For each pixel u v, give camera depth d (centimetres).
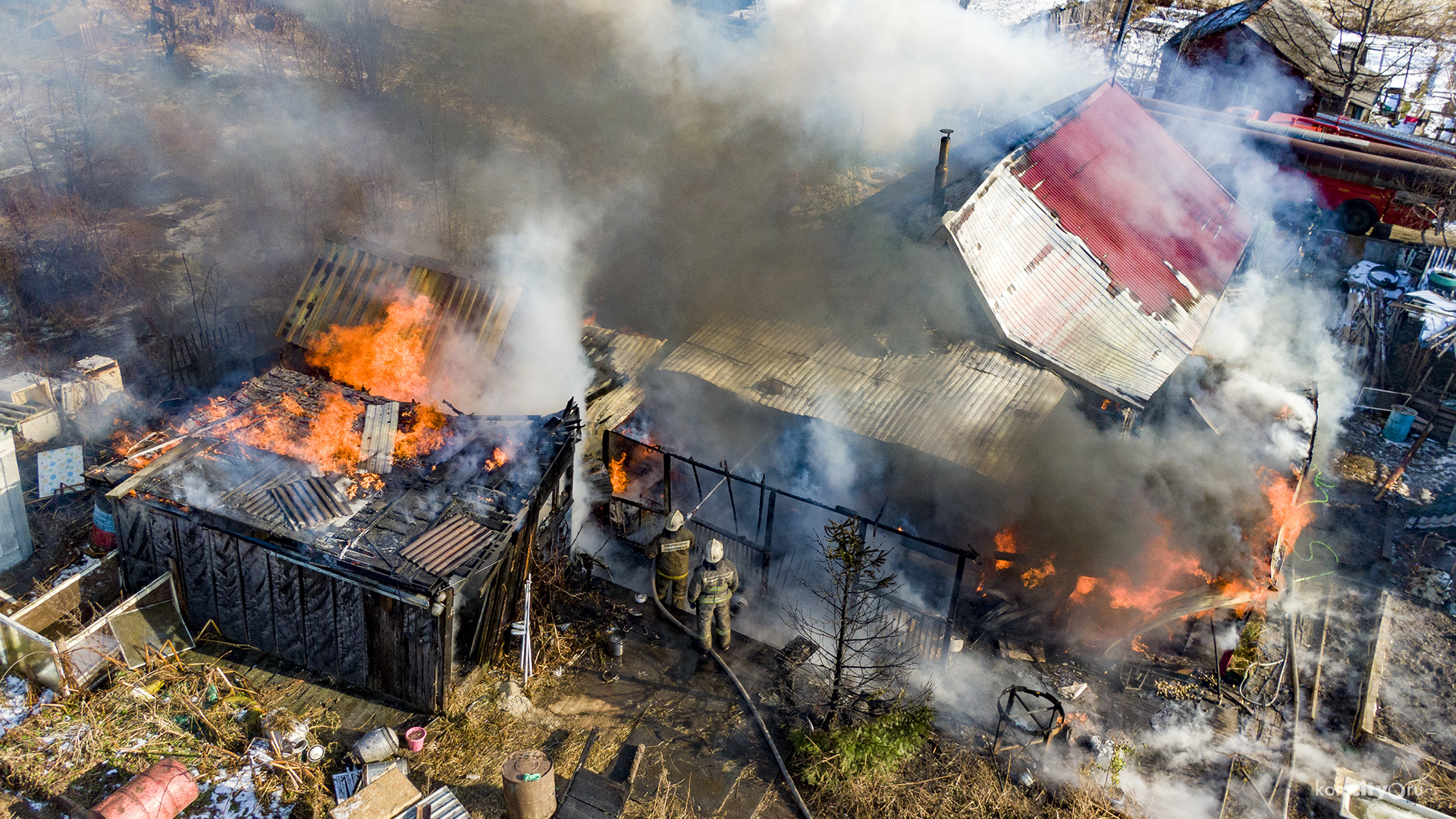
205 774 859
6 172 2189
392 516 973
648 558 1212
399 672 934
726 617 1038
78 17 2980
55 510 1218
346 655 954
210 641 1008
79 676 919
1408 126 3098
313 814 827
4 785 845
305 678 974
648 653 1055
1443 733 1055
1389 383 1828
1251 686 1071
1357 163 2269
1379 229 2383
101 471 1025
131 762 867
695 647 1065
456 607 904
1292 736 1014
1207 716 1030
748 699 988
